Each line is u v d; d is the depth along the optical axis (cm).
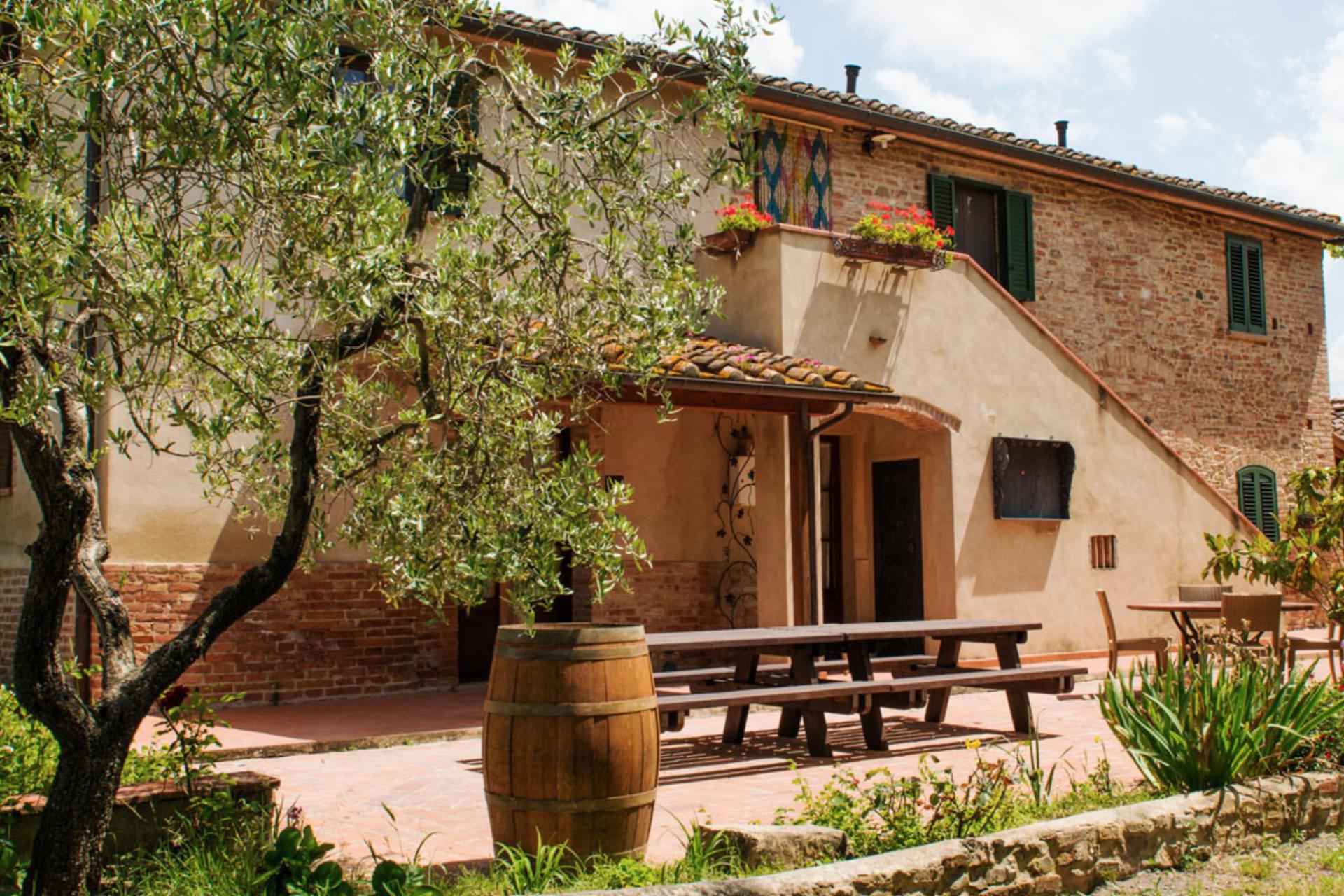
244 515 646
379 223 385
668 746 864
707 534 1293
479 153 458
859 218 1510
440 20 470
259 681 1004
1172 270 1839
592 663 496
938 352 1337
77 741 403
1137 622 1477
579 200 445
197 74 372
